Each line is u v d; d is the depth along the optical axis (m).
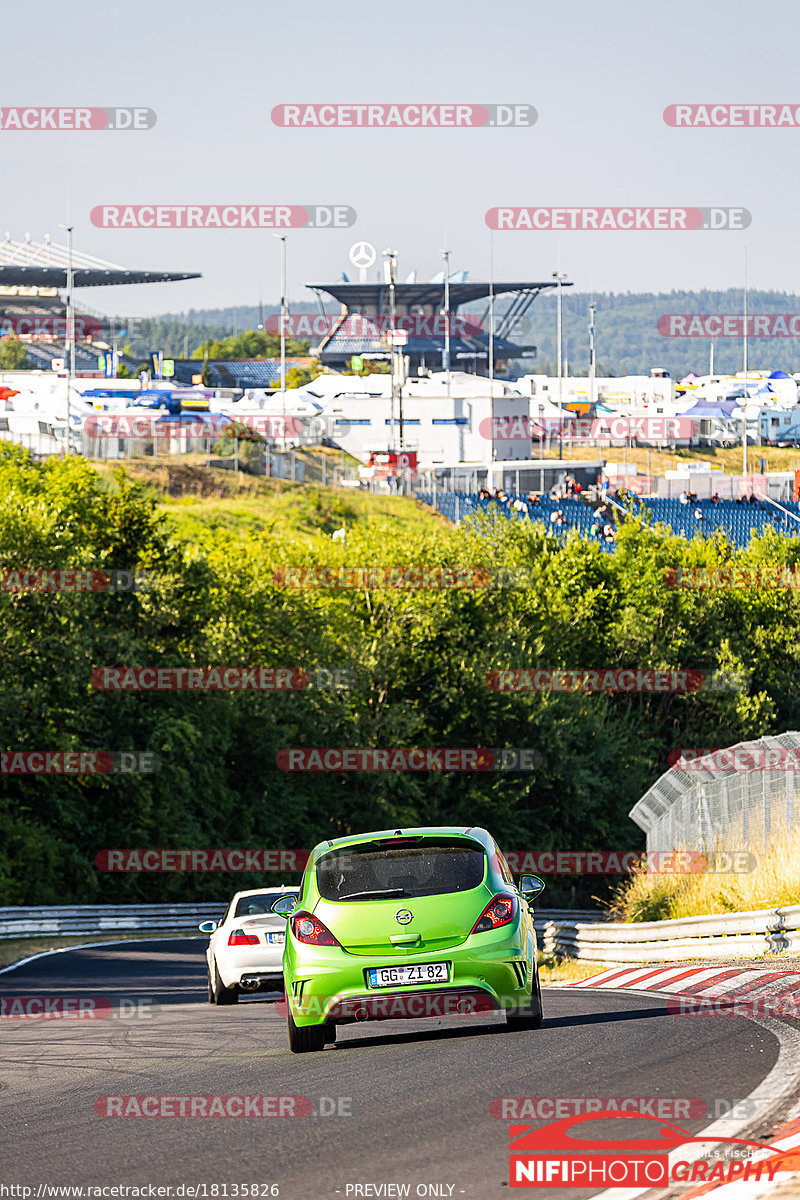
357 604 184.62
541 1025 34.47
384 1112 23.66
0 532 143.25
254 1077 28.94
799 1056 26.17
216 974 54.94
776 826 73.00
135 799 145.38
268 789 165.50
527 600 195.00
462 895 32.53
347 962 31.86
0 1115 26.69
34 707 136.00
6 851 129.62
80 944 98.12
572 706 183.62
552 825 181.75
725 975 44.84
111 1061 34.00
